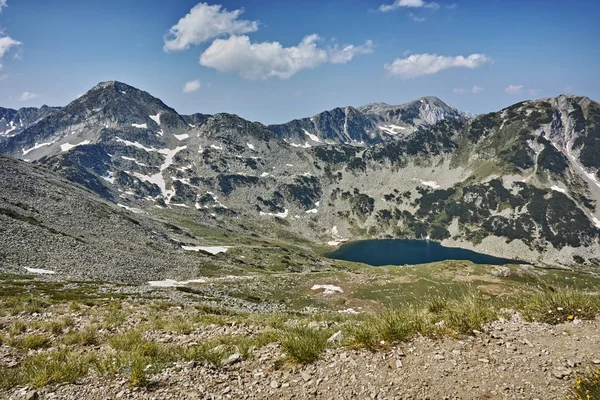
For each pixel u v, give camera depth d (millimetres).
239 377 8758
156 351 10719
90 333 15211
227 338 12414
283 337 11078
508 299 11648
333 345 9812
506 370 7547
